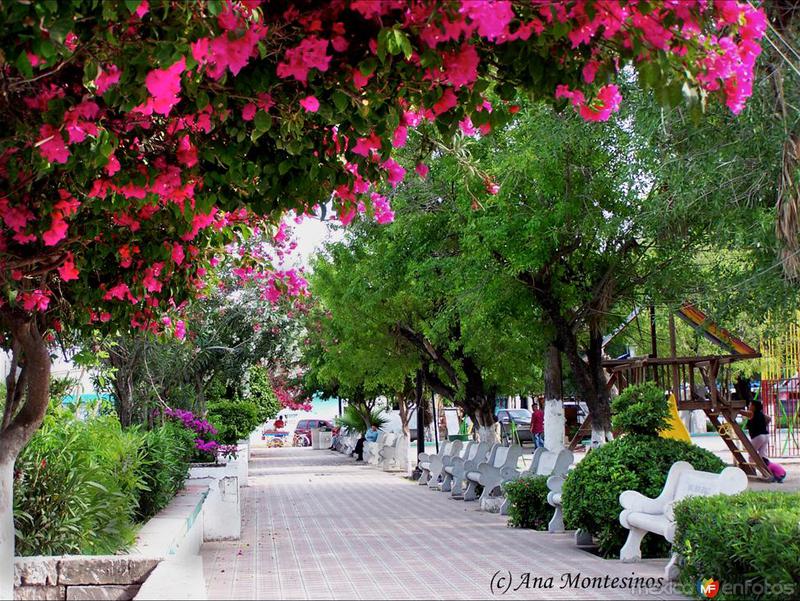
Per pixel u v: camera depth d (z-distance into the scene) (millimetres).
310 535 12883
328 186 6629
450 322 19625
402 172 6906
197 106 5500
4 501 6656
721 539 6852
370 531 13219
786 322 10906
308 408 45750
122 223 7141
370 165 6492
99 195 6246
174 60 4770
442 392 23750
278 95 5691
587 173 13648
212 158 6098
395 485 23188
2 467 6727
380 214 8484
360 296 20359
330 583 8625
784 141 8312
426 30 5043
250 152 6336
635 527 9500
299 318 21406
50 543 7742
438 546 11258
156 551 8234
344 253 20922
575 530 12383
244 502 18828
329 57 5230
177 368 17219
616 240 14211
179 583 5453
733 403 20109
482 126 6078
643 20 4895
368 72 5285
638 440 10523
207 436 19375
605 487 10094
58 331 8898
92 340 11023
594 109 5891
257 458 41625
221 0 4586
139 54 4871
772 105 8539
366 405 38375
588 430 19031
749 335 18891
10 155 5953
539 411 31047
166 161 6297
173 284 8422
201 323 18953
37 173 6027
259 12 5070
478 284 14773
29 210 6445
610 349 22625
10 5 4410
